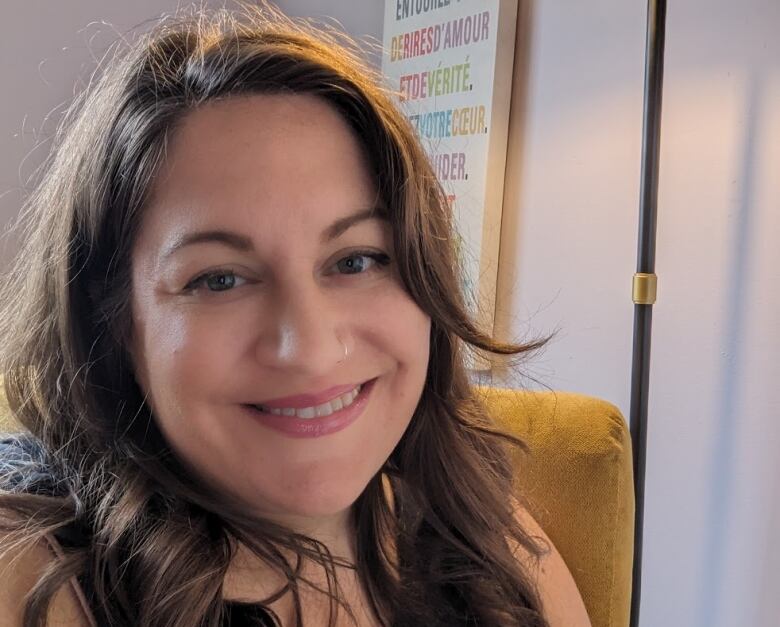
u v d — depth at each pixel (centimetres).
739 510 101
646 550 115
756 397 98
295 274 53
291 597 65
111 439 60
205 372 53
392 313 59
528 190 129
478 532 78
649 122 88
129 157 54
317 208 53
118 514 57
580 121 119
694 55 103
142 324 55
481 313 100
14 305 70
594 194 118
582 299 121
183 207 51
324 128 55
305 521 65
